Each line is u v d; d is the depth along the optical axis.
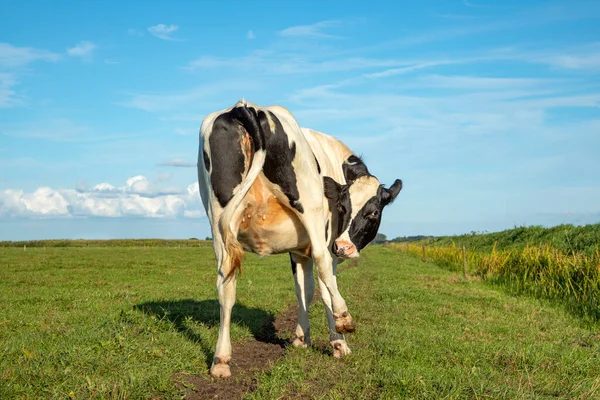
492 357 7.25
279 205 6.15
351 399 5.29
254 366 6.91
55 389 5.20
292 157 6.00
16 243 73.31
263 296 14.24
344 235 7.36
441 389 5.45
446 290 16.94
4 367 5.88
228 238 5.49
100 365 5.98
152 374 5.74
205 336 7.99
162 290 16.27
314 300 14.19
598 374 6.44
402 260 38.03
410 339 8.24
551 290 14.53
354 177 7.52
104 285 18.14
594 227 26.02
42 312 11.10
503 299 14.65
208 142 5.88
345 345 7.06
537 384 5.85
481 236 43.47
